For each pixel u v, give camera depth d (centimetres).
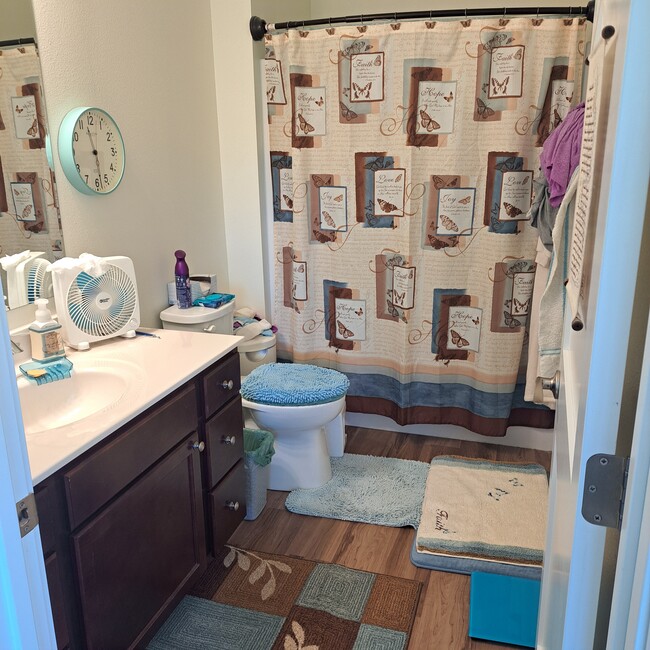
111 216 222
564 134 209
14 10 174
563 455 111
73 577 139
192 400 182
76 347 192
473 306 280
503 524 229
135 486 157
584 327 87
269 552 222
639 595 67
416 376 297
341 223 285
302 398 238
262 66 280
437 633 186
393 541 228
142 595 166
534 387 270
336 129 273
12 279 180
